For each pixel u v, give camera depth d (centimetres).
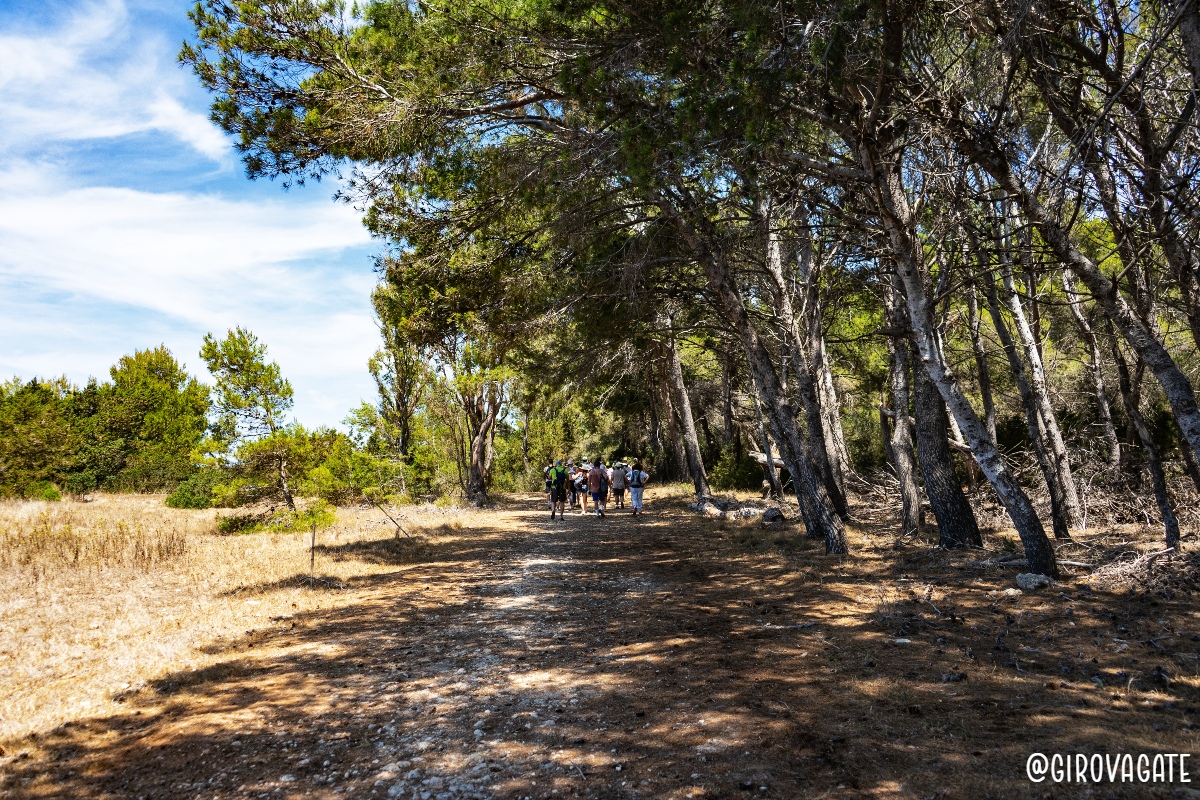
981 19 652
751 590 859
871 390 2044
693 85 685
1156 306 909
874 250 866
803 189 846
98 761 411
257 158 960
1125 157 705
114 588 917
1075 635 571
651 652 605
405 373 2566
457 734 439
